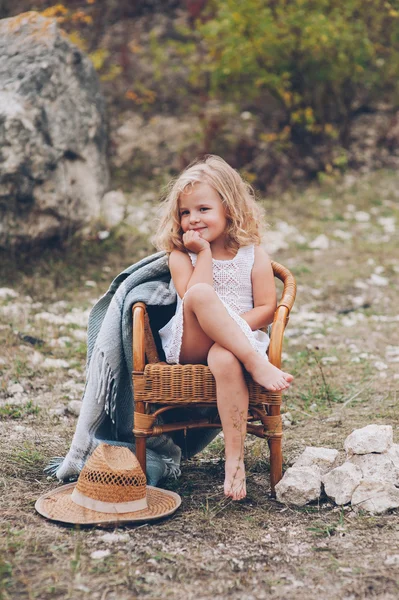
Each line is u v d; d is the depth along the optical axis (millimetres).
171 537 2713
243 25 9359
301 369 4910
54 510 2861
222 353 2967
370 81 10039
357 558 2566
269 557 2580
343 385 4570
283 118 10477
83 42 10438
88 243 7152
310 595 2336
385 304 6504
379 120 10883
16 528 2746
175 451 3426
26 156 6395
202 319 2998
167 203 3404
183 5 12164
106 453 2949
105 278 6656
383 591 2354
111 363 3242
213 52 9953
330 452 3238
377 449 3104
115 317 3250
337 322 6055
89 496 2842
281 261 7516
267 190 9422
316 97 9938
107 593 2324
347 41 9375
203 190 3279
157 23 11969
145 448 3088
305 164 9922
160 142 10047
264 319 3254
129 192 8922
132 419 3387
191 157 9672
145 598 2305
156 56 10969
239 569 2492
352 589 2365
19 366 4664
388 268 7285
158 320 3441
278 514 2934
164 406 3117
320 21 9156
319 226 8445
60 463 3357
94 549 2596
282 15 9398
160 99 10891
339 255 7699
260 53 9445
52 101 6672
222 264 3301
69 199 6801
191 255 3307
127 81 10984
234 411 2953
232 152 9742
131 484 2846
